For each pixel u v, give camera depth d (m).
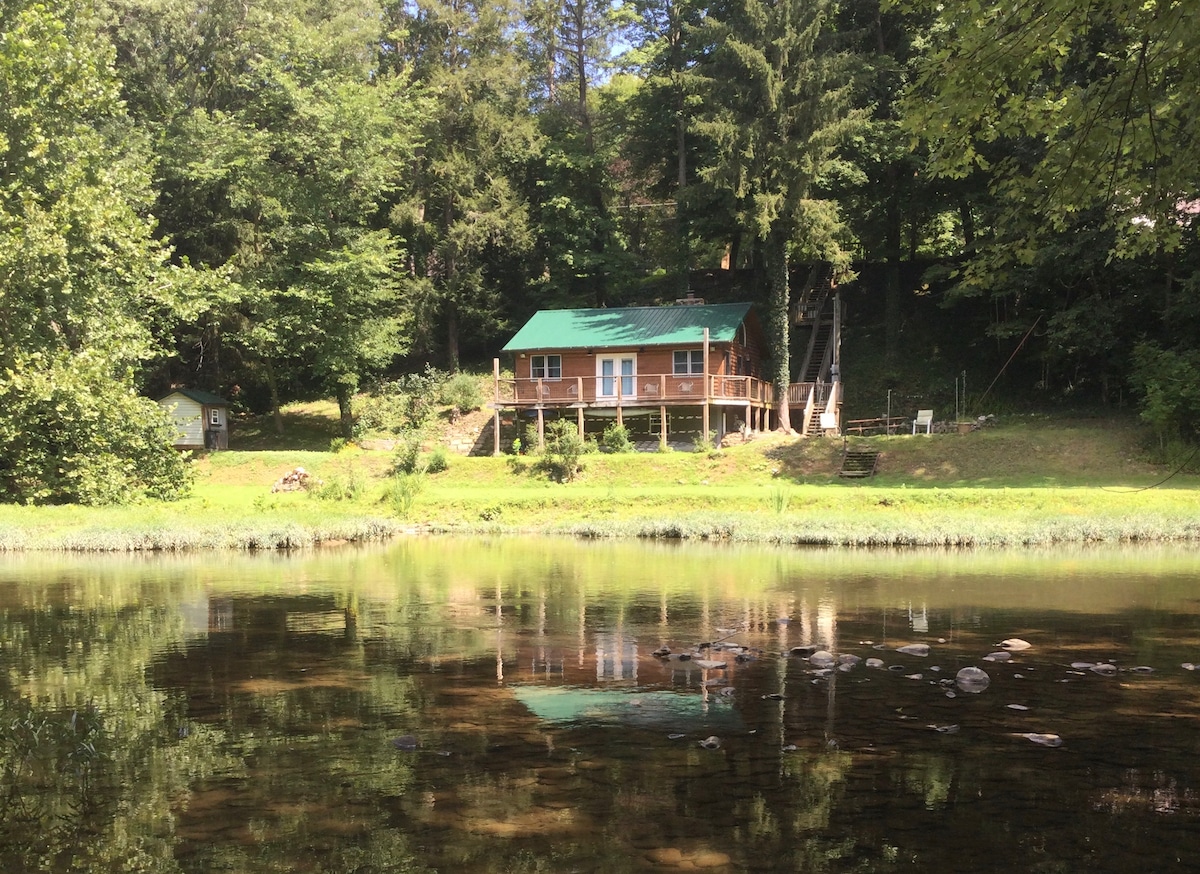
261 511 20.98
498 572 13.07
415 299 41.31
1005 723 5.16
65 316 21.38
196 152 35.38
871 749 4.67
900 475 25.94
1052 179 6.83
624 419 35.56
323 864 3.20
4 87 20.80
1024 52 6.08
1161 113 6.30
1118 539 17.11
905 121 6.80
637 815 3.72
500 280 45.69
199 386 42.47
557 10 42.88
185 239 38.16
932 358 37.69
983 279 7.49
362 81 40.56
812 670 6.64
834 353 36.66
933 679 6.32
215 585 11.59
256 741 4.76
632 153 42.53
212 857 3.26
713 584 11.65
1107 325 27.72
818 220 29.84
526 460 29.45
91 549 16.19
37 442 20.95
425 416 37.50
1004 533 16.89
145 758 4.47
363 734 4.91
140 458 22.52
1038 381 34.34
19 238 19.59
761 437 32.16
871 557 15.07
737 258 45.50
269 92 35.88
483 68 41.28
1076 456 25.41
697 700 5.73
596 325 35.50
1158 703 5.62
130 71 36.19
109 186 22.55
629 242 50.47
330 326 36.62
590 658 7.07
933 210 37.19
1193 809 3.81
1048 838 3.50
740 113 30.30
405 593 10.84
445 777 4.20
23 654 7.12
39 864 3.19
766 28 29.66
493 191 40.34
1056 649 7.43
